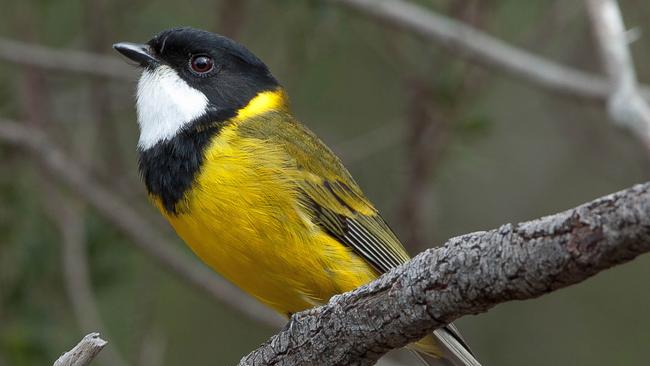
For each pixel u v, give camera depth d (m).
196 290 12.85
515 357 13.76
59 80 13.66
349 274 8.71
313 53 12.52
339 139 13.46
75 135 13.76
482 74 12.48
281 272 8.63
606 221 5.19
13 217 11.88
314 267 8.63
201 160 8.58
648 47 13.41
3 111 12.85
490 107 13.88
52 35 13.39
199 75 9.19
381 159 13.30
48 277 11.84
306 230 8.60
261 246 8.52
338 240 9.11
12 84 13.06
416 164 12.36
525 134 14.31
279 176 8.56
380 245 9.24
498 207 14.06
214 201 8.45
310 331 6.87
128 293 12.27
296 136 9.11
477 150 13.68
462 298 5.92
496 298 5.79
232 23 12.59
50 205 12.26
